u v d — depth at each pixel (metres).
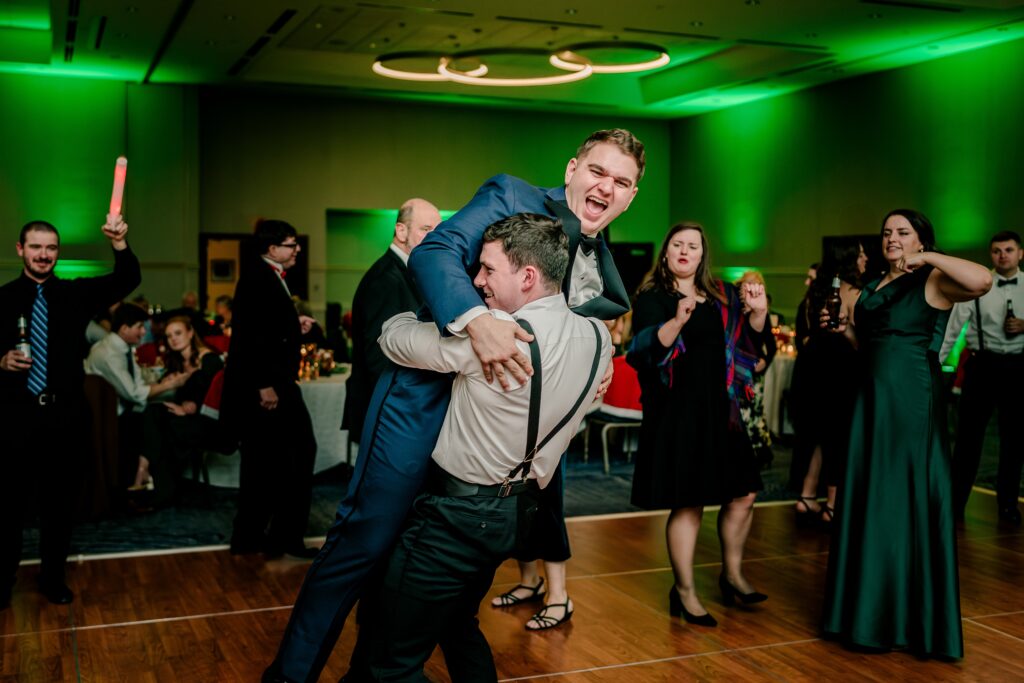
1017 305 5.70
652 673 3.42
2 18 12.13
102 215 13.96
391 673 2.29
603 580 4.53
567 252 2.19
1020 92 11.26
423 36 12.57
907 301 3.61
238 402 4.84
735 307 3.94
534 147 17.00
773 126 15.28
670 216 17.98
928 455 3.58
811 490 5.69
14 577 4.06
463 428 2.15
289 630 2.40
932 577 3.55
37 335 3.98
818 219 14.44
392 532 2.28
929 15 10.35
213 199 15.36
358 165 16.09
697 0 9.91
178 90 14.36
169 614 3.98
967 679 3.38
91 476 5.67
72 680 3.29
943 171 12.33
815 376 5.61
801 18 10.59
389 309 3.92
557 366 2.09
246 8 10.29
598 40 12.79
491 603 4.18
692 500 3.78
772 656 3.59
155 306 12.99
